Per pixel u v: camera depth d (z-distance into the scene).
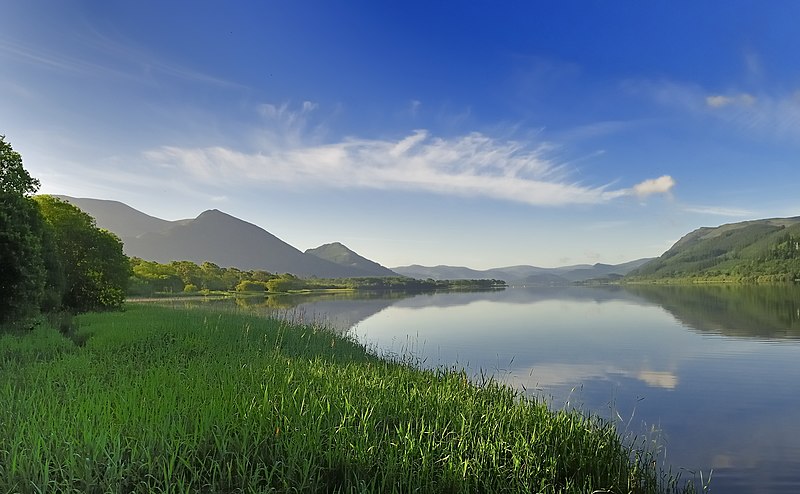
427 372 15.21
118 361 13.59
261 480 6.49
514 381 18.75
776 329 36.19
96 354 14.62
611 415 14.02
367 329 39.53
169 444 6.75
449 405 9.98
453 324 44.12
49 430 6.98
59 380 10.69
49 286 29.58
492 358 24.39
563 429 9.20
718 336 32.97
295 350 17.91
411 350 27.11
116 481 6.00
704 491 8.90
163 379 10.24
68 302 36.06
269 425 7.79
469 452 7.86
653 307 65.38
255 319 26.05
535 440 8.53
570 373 20.56
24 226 21.39
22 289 20.72
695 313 52.59
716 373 20.50
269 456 7.01
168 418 7.47
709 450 11.16
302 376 11.09
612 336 33.88
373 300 100.25
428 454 7.26
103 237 38.09
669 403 15.51
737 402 15.54
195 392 9.10
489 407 10.23
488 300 100.25
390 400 9.83
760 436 12.16
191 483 6.02
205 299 80.75
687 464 10.26
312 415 8.08
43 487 5.55
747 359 23.89
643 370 21.23
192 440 6.98
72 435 6.79
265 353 15.36
